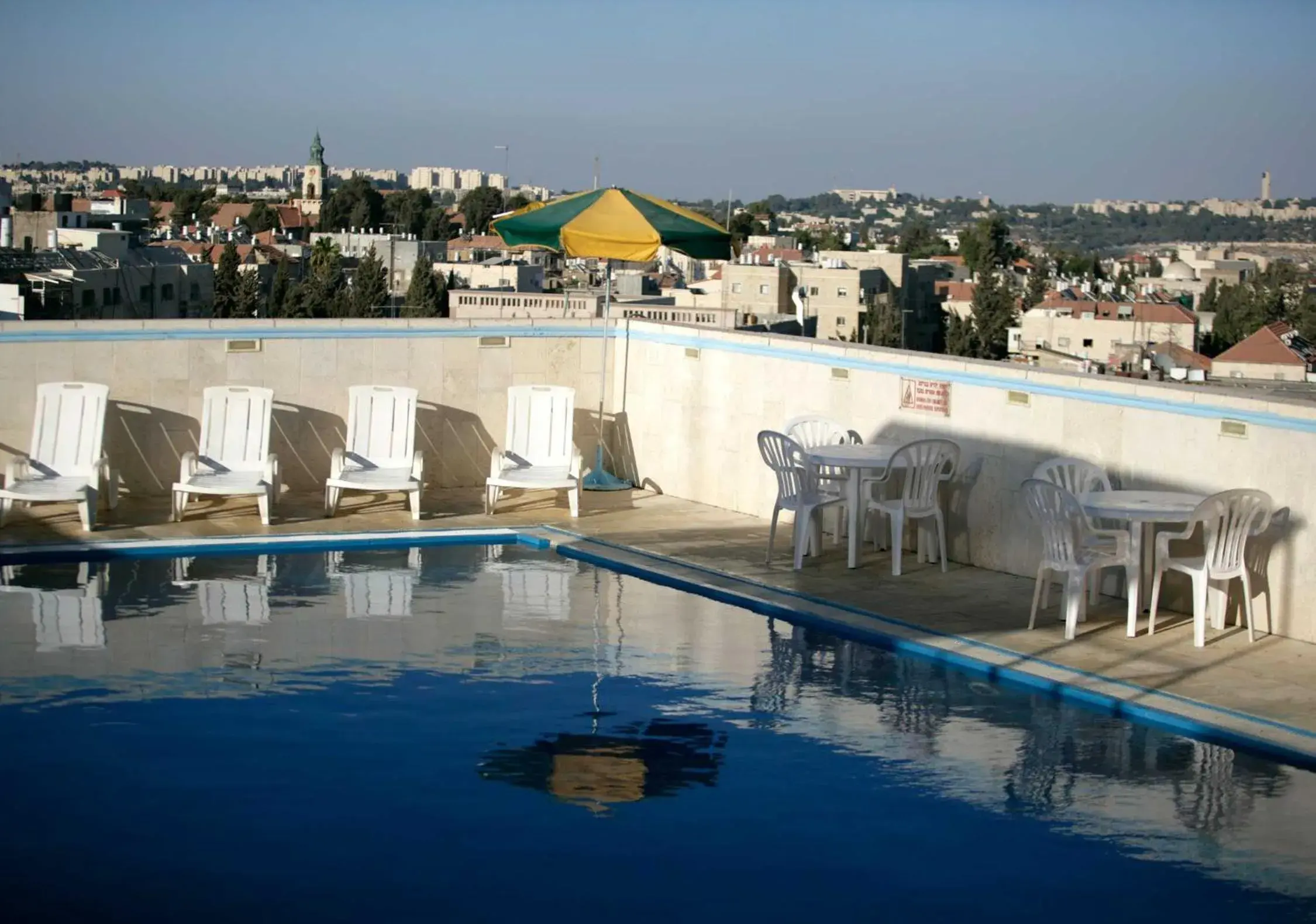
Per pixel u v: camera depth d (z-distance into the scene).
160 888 5.25
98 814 5.93
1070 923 5.18
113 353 12.47
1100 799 6.40
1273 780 6.69
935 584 10.33
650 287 76.38
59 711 7.18
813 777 6.60
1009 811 6.23
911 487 10.48
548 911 5.14
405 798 6.19
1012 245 157.25
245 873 5.39
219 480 11.84
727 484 13.05
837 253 94.88
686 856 5.67
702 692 7.85
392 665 8.16
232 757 6.63
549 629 9.09
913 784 6.53
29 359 12.21
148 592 9.70
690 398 13.38
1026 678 8.14
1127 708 7.65
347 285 87.06
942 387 11.05
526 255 93.88
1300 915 5.27
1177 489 9.62
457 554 11.34
